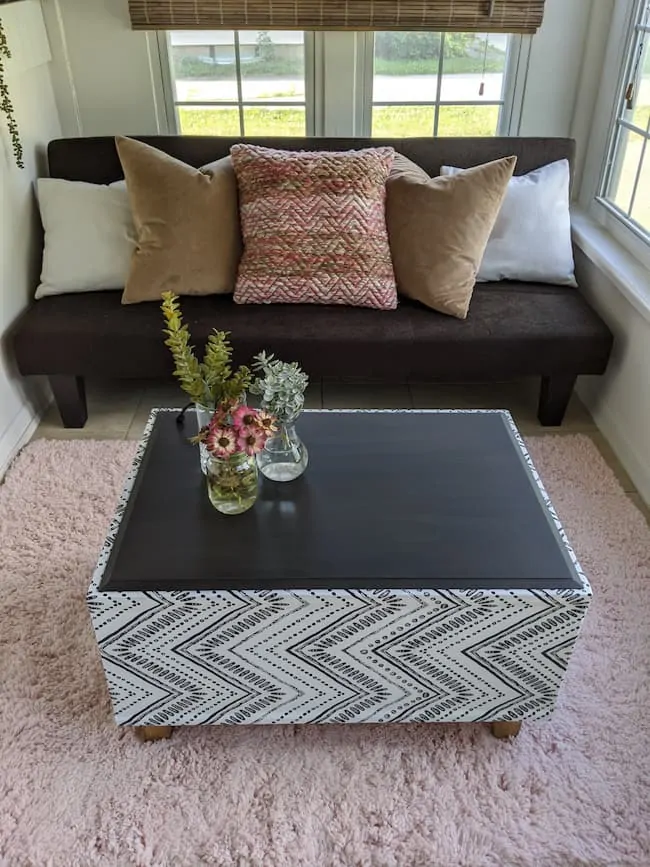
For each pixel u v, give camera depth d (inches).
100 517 82.3
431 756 59.1
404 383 108.3
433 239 91.5
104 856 52.6
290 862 52.1
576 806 55.7
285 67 108.0
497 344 90.0
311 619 52.5
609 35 103.1
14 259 95.2
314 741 60.3
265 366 58.2
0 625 69.3
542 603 51.9
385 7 100.5
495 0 100.2
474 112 112.0
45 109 104.7
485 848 53.1
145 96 109.0
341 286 92.0
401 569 53.3
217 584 51.8
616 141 103.0
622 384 93.4
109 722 61.4
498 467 64.1
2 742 59.7
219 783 57.1
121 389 106.0
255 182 91.9
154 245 92.6
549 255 98.7
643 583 74.4
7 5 89.9
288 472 60.7
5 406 91.9
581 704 63.0
